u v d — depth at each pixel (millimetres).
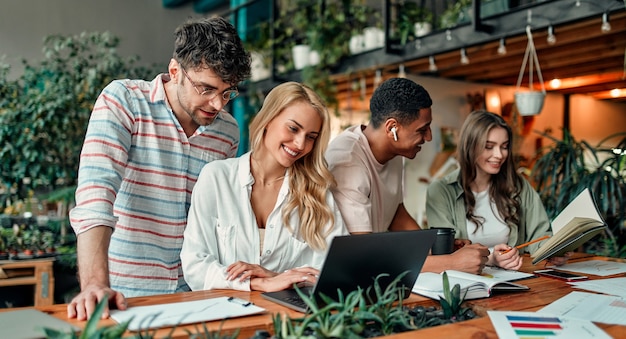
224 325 1467
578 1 4172
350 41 6707
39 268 5078
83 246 1774
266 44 7676
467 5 5570
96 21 9852
